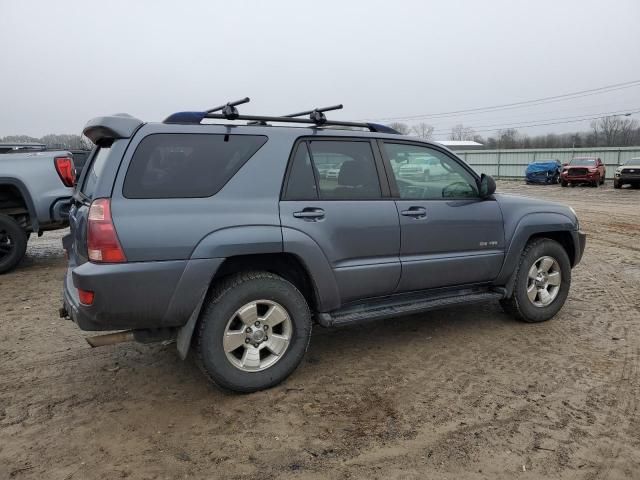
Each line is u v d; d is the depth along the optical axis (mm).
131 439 2988
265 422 3158
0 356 4258
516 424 3100
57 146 11164
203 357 3326
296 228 3535
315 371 3896
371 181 3980
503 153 41281
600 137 64188
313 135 3777
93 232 3039
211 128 3441
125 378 3826
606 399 3404
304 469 2686
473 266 4445
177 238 3164
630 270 7320
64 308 3678
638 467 2688
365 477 2617
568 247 5309
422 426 3088
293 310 3582
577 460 2746
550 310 4984
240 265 3533
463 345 4410
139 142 3207
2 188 7156
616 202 18812
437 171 4359
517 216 4711
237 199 3398
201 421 3184
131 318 3127
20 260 7223
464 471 2656
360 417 3203
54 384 3734
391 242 3977
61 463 2756
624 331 4727
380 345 4430
